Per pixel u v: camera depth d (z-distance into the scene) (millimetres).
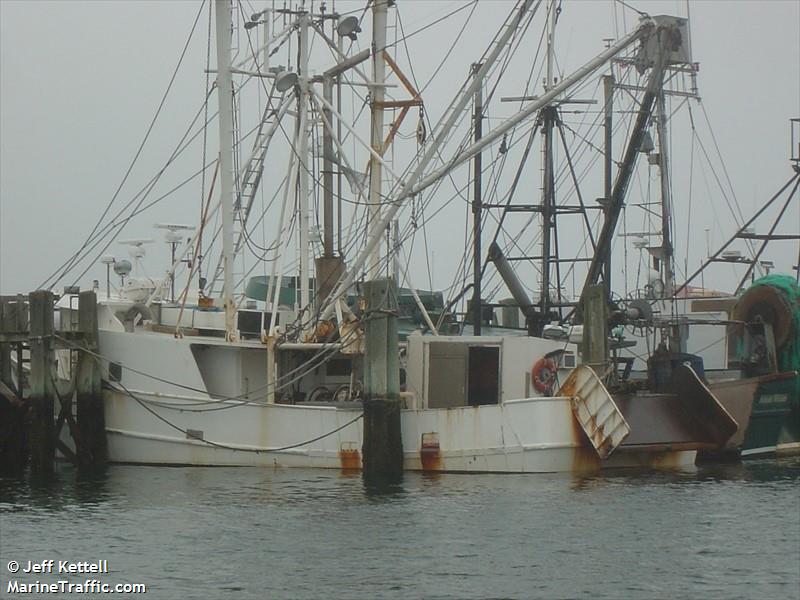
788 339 80750
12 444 68750
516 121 69875
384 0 72125
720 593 44812
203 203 70812
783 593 44875
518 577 46250
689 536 51812
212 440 67000
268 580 46000
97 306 69188
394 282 65000
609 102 94688
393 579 46000
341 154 70375
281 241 69562
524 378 69812
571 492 60156
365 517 54688
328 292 71625
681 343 84938
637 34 73562
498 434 64000
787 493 60875
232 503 57781
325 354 69062
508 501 57938
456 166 68938
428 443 65250
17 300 68500
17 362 70938
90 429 67812
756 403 77688
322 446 65938
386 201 68000
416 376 70312
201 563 48000
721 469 70250
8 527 53438
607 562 48188
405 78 72562
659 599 44156
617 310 72375
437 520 54156
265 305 72312
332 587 45156
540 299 84375
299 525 53344
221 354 69250
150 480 63656
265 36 69688
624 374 74562
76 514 55750
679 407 68812
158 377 67938
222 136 68875
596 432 63656
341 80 72375
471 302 86000
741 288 93750
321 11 71125
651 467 68188
